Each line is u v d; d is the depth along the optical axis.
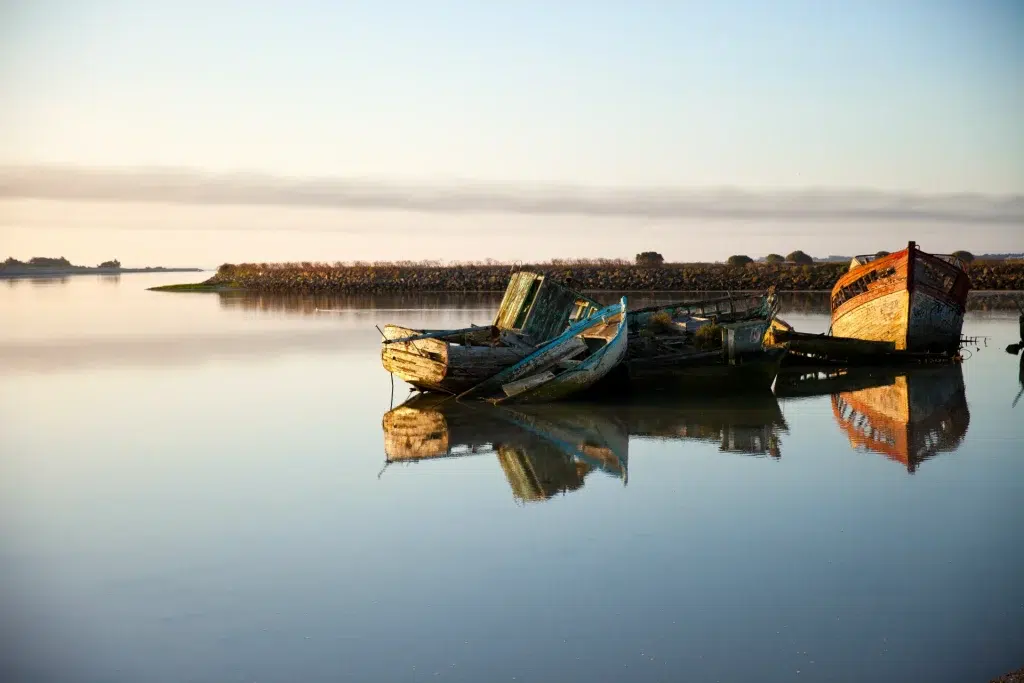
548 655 11.50
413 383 29.45
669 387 30.12
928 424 24.94
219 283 109.31
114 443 22.67
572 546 15.19
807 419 25.83
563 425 25.14
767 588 13.38
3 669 11.27
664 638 11.88
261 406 27.66
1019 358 39.50
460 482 19.11
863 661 11.24
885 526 16.05
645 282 98.75
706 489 18.48
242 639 12.02
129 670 11.27
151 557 14.82
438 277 101.19
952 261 39.50
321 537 15.72
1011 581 13.52
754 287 96.00
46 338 46.41
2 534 15.91
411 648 11.73
